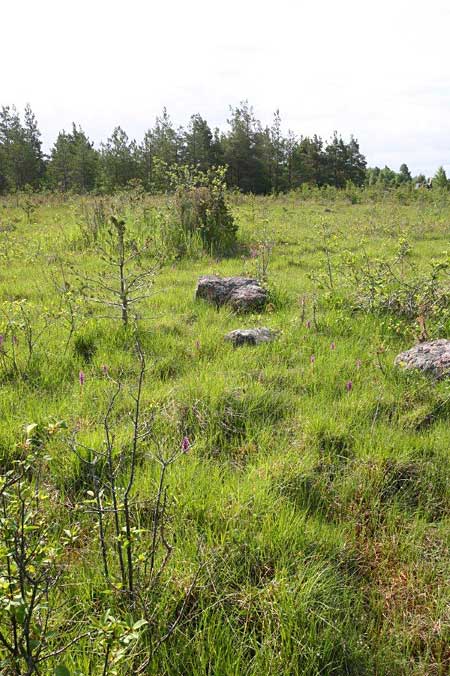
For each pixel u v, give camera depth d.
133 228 13.20
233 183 60.22
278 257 12.21
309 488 3.82
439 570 3.13
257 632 2.68
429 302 7.00
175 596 2.77
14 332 6.19
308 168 64.62
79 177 55.50
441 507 3.72
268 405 4.93
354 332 6.85
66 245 13.23
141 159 55.28
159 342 6.35
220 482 3.76
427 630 2.78
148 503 3.47
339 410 4.80
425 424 4.69
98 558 2.97
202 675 2.40
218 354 6.09
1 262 11.43
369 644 2.67
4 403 4.70
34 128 62.28
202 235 12.88
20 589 1.92
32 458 2.24
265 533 3.25
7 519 1.97
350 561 3.19
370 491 3.77
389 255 12.62
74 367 5.63
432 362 5.46
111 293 8.20
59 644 2.44
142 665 2.25
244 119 60.25
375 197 37.88
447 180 48.94
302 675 2.45
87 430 4.23
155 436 4.25
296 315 7.46
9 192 47.59
